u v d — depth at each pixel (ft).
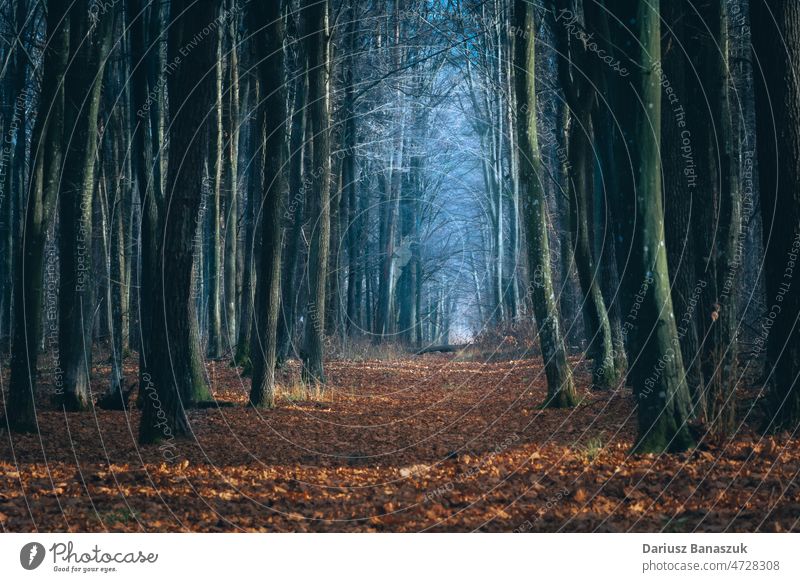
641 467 32.19
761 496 27.07
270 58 56.34
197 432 47.21
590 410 52.95
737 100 53.11
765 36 36.76
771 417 36.99
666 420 34.58
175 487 31.99
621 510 27.04
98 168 62.59
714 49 39.86
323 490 32.50
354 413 59.21
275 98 56.75
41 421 49.32
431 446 44.39
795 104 36.29
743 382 48.39
